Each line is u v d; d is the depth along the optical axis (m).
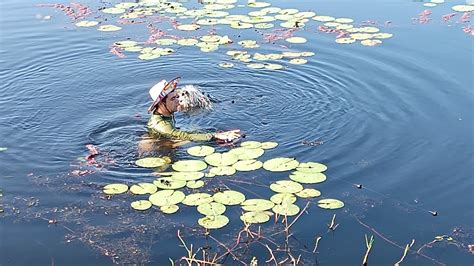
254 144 5.05
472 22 7.91
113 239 3.95
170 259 3.76
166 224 4.08
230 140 5.12
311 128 5.39
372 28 7.74
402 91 6.05
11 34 7.69
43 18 8.27
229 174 4.61
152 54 7.00
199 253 3.81
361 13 8.35
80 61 6.89
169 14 8.40
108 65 6.78
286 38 7.45
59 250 3.86
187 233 3.99
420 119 5.51
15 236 4.00
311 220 4.11
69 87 6.25
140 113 5.68
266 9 8.52
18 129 5.41
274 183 4.50
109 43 7.39
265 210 4.19
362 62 6.74
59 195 4.43
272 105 5.84
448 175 4.66
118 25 7.99
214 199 4.30
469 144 5.09
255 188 4.45
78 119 5.57
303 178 4.55
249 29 7.80
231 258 3.76
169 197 4.35
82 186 4.54
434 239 3.95
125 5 8.84
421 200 4.36
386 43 7.25
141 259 3.76
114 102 5.93
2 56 7.03
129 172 4.70
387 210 4.23
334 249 3.85
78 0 9.12
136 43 7.36
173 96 5.40
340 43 7.29
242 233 3.98
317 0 8.96
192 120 5.54
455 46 7.12
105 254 3.81
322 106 5.80
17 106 5.85
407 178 4.62
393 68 6.57
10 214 4.22
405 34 7.54
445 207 4.28
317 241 3.90
